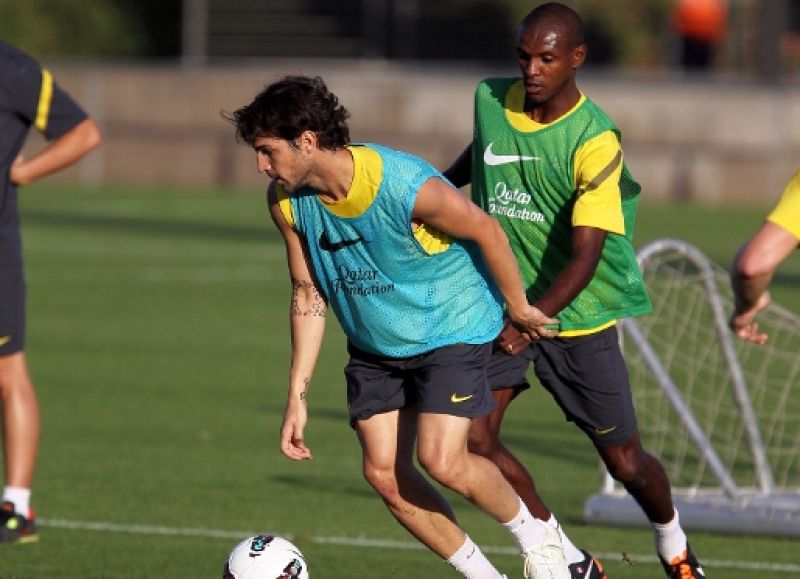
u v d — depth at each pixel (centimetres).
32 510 2764
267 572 2009
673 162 9731
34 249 7331
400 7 11838
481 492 2097
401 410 2131
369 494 3167
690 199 9725
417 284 2041
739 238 7706
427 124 10006
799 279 6719
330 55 11806
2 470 3294
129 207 9194
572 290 2181
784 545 2777
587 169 2227
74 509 2977
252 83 10450
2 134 2709
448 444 2042
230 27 11794
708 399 4103
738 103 9656
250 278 6562
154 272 6694
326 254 2038
